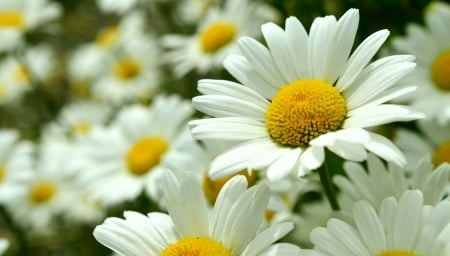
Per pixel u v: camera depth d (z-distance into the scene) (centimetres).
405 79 41
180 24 59
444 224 29
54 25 65
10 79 67
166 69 61
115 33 64
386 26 45
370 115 30
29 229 54
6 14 56
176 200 31
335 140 30
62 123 58
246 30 45
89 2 72
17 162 48
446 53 41
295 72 32
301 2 43
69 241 52
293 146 31
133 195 41
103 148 43
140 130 43
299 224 37
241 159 30
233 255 30
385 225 30
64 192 54
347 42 31
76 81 67
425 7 44
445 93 41
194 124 31
